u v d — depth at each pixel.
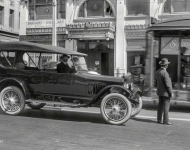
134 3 20.77
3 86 8.93
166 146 5.65
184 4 19.58
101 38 20.00
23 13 23.78
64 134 6.52
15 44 8.79
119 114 7.68
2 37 30.88
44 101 8.38
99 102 8.09
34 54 8.73
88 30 20.20
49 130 6.91
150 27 10.45
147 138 6.27
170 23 10.11
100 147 5.50
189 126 7.64
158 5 19.94
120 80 7.91
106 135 6.50
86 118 8.68
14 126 7.25
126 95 8.05
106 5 21.61
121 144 5.74
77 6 22.17
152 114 9.69
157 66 10.52
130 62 20.72
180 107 11.77
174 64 10.27
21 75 8.65
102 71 21.55
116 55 20.89
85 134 6.57
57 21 22.69
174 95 10.23
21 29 23.84
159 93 7.91
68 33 20.84
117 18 20.80
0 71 8.86
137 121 8.30
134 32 20.44
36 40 23.48
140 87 11.31
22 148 5.33
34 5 23.69
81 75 8.12
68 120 8.30
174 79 10.24
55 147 5.44
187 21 9.94
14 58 8.81
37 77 8.49
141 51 20.38
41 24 23.28
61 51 8.36
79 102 8.20
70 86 8.22
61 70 8.32
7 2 31.62
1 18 30.98
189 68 10.05
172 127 7.50
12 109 8.70
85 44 22.00
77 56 8.67
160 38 10.42
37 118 8.46
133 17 20.53
